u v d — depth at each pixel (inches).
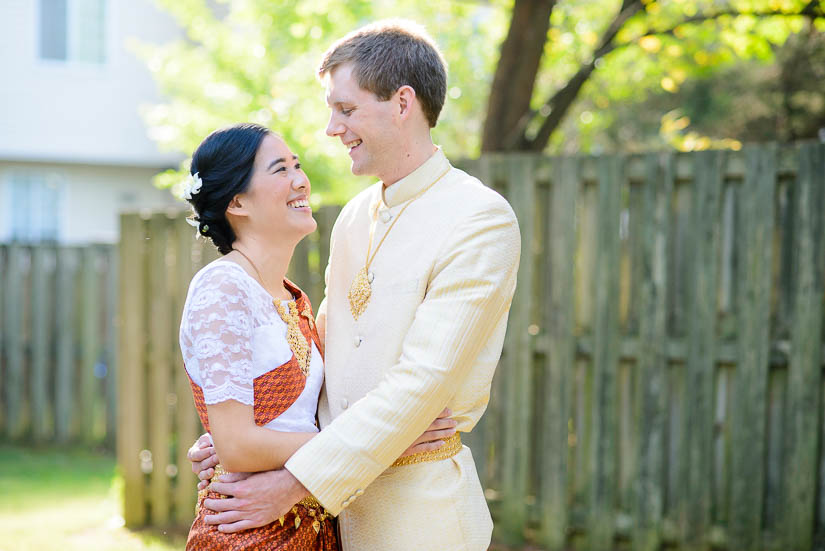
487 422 152.3
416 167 74.9
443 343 67.2
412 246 72.6
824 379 132.6
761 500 134.2
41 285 253.8
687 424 139.1
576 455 149.1
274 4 250.7
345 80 73.0
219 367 66.4
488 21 303.4
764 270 133.8
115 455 241.9
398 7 282.2
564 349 146.5
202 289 68.4
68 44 435.2
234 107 264.2
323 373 76.7
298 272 158.9
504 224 71.3
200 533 70.4
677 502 140.2
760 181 133.9
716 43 266.4
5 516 173.0
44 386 255.0
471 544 73.8
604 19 282.4
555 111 206.4
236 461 66.6
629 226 143.9
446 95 77.8
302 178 74.2
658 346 140.8
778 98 445.4
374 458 66.2
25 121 429.4
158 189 474.0
